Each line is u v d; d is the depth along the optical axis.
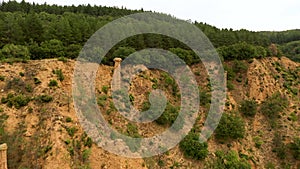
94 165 42.84
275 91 75.75
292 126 67.62
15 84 50.84
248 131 65.81
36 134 43.50
